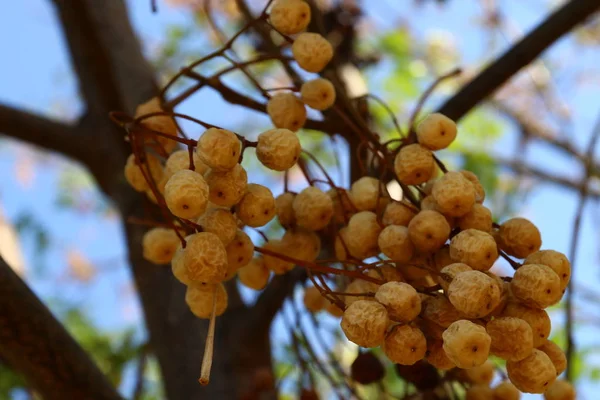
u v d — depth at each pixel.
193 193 0.47
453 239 0.49
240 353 0.79
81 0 0.80
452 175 0.50
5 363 0.83
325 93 0.54
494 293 0.47
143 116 0.52
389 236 0.50
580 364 1.08
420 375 0.57
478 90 0.71
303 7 0.53
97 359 1.12
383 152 0.54
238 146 0.48
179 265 0.50
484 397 0.55
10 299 0.63
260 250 0.50
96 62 0.82
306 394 0.62
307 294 0.58
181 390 0.80
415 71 1.54
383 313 0.47
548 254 0.49
